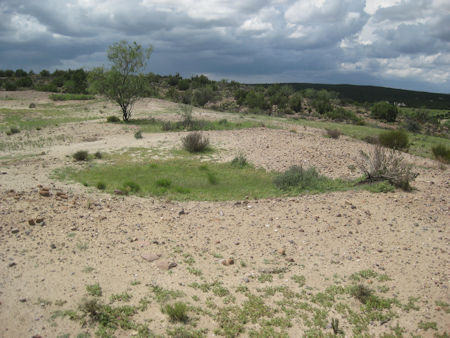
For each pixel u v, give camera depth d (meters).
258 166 13.74
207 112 37.16
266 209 8.23
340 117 58.16
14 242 5.35
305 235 6.51
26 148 16.47
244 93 80.31
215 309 4.14
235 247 5.96
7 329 3.45
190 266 5.16
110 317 3.79
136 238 5.98
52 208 7.07
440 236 6.30
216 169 13.23
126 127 23.27
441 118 81.00
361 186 10.22
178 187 10.16
